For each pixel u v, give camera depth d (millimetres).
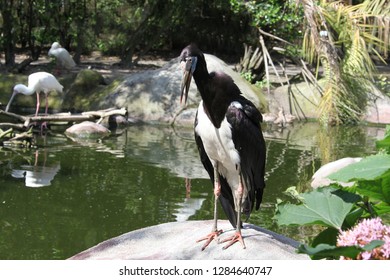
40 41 20922
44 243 6992
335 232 3412
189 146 12406
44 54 22562
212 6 22078
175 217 7914
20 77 16562
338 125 15078
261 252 4266
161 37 23859
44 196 8727
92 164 10594
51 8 19344
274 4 17641
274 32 17781
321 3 15633
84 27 21047
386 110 15430
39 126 14031
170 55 24094
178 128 14539
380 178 3295
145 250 4637
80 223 7668
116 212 8102
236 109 4438
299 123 15297
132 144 12453
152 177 9836
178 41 24844
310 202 3342
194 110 15047
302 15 17000
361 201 3477
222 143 4523
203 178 9844
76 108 15711
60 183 9375
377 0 15508
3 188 9031
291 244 4648
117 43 22750
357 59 15383
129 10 22484
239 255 4250
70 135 13195
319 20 15586
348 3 18438
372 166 3143
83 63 21047
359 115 15367
